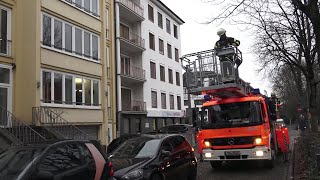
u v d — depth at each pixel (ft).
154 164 27.25
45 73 58.65
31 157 18.22
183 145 34.12
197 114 42.57
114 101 92.94
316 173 23.89
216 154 39.27
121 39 100.68
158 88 126.00
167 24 140.67
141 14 115.75
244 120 38.70
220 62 39.19
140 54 115.55
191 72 40.73
